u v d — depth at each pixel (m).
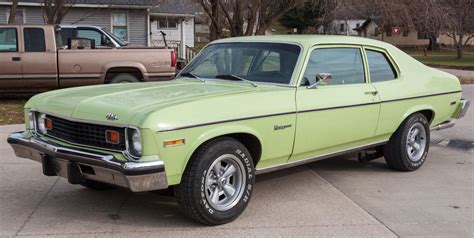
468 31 42.47
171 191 4.95
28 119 5.16
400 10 16.98
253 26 16.25
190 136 4.30
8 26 11.82
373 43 6.23
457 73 26.38
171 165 4.23
